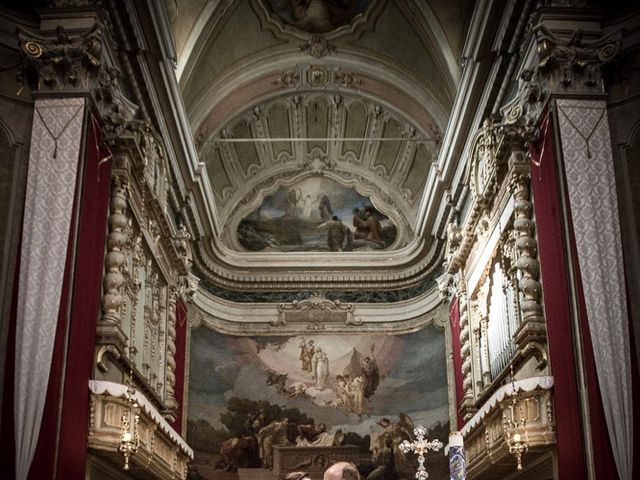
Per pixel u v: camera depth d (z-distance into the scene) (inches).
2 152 395.2
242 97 761.6
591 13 424.2
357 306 816.9
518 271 450.3
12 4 418.6
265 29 706.8
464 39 608.4
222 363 783.7
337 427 771.4
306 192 865.5
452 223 665.6
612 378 358.6
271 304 816.9
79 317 383.2
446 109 688.4
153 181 536.1
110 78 438.9
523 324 421.7
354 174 864.9
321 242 850.8
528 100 437.4
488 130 514.9
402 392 777.6
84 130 400.8
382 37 709.9
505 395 412.5
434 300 780.6
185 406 721.6
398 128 800.9
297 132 832.9
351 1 690.8
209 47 670.5
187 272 665.6
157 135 553.3
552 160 406.3
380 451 759.1
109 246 430.0
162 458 501.4
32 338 364.8
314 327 808.3
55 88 406.0
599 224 386.3
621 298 373.7
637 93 408.2
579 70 414.9
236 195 860.6
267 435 764.6
